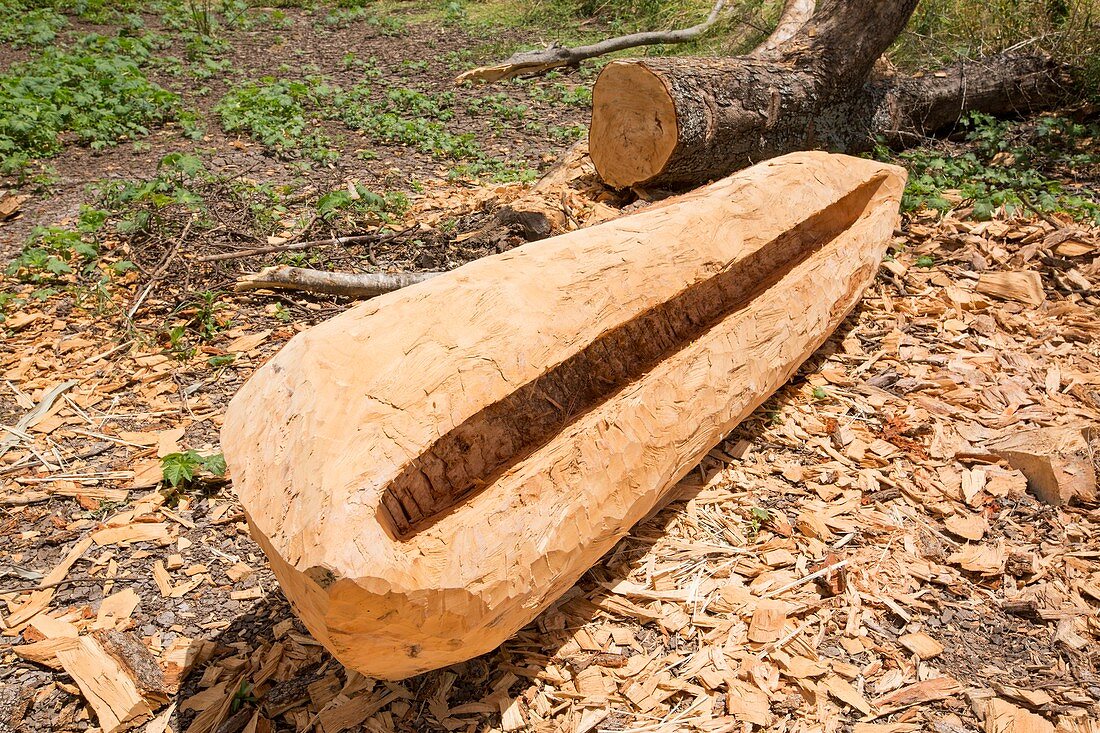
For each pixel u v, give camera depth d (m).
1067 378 4.05
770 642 2.65
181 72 9.64
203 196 5.89
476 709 2.43
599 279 2.76
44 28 10.29
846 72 6.28
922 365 4.19
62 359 4.18
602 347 2.88
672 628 2.71
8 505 3.20
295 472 1.98
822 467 3.46
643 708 2.45
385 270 4.98
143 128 7.45
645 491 2.68
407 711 2.42
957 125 7.37
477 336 2.35
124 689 2.41
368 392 2.11
